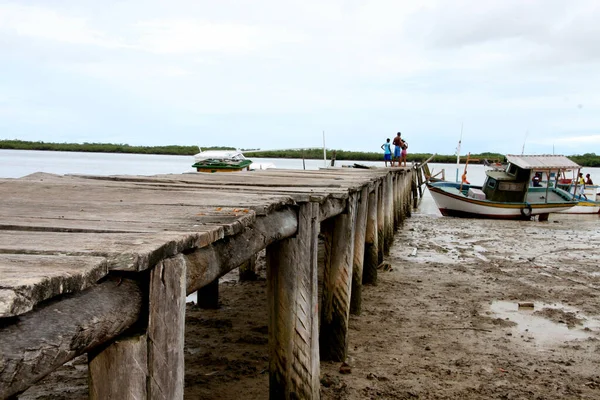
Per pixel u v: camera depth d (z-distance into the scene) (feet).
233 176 29.63
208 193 17.65
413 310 30.58
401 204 69.26
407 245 53.11
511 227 70.44
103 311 6.77
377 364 22.88
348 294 23.00
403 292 34.27
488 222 75.61
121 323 7.14
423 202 112.27
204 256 9.87
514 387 21.20
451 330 27.45
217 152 86.33
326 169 53.83
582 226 73.82
